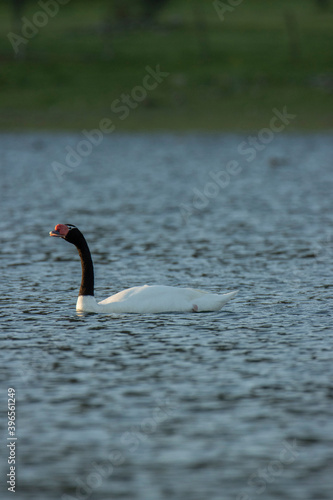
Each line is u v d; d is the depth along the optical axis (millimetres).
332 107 68562
